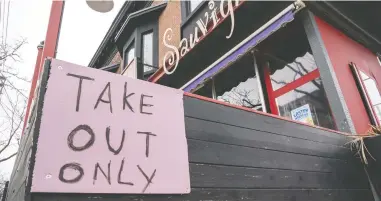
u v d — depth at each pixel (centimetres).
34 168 115
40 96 129
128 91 155
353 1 385
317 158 233
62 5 380
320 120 383
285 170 204
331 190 227
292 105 430
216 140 179
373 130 271
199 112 180
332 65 351
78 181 123
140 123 152
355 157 268
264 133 207
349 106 328
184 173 155
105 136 138
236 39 491
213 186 163
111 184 130
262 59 495
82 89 141
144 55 872
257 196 179
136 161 142
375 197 255
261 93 475
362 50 448
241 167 181
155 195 142
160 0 916
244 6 427
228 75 556
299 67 439
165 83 654
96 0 317
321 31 377
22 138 238
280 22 371
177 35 714
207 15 505
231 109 198
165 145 155
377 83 432
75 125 132
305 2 370
